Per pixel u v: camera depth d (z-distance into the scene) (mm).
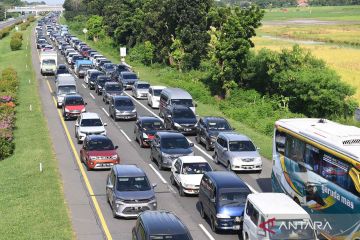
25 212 35000
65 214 34875
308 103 75062
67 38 182250
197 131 58000
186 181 39312
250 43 83312
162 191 40906
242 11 84250
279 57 79875
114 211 34594
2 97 75250
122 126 65000
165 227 26859
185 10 106938
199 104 82688
